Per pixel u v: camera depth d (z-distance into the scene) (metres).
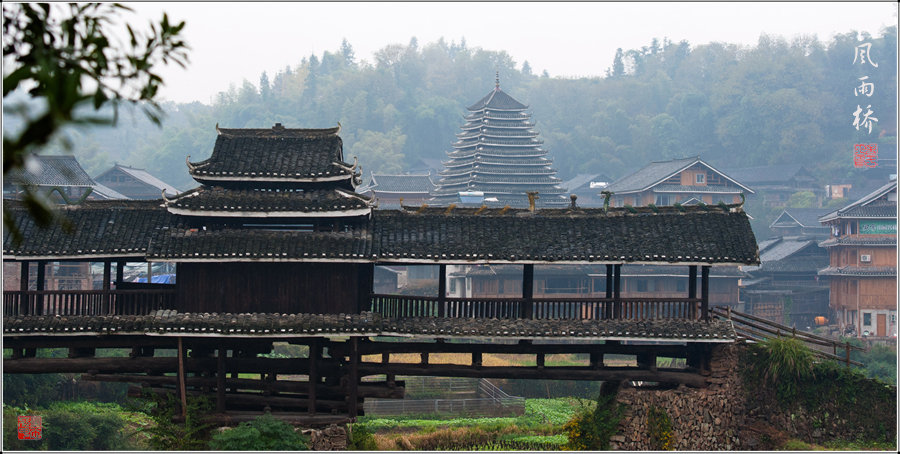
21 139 8.73
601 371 40.56
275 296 37.78
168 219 39.38
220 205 36.66
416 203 138.12
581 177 168.62
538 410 65.81
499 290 99.12
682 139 199.00
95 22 11.17
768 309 112.38
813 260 120.38
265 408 38.66
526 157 118.50
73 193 101.94
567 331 38.03
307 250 36.88
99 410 60.56
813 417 40.91
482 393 74.38
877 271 101.19
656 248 38.59
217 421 38.12
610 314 39.50
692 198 133.00
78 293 37.94
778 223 146.62
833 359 42.28
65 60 10.54
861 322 102.75
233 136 39.75
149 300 38.12
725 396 40.28
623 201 140.50
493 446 47.00
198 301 37.59
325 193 38.16
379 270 110.44
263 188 38.62
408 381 75.88
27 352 39.75
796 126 182.00
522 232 39.41
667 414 39.91
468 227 39.59
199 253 36.34
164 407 38.78
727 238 39.03
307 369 39.53
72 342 38.03
